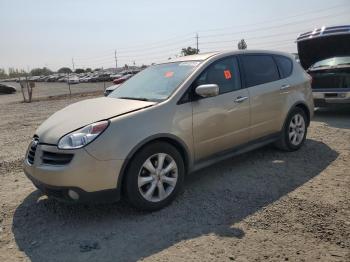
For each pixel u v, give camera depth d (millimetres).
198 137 4719
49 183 3934
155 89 4902
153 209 4273
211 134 4875
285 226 3787
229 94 5109
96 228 3969
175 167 4461
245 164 5824
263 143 5812
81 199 3896
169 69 5277
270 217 4000
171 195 4438
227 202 4449
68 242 3713
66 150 3865
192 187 4992
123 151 3988
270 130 5859
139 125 4148
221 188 4898
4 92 40250
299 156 6129
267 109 5699
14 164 6559
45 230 3992
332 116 9859
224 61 5277
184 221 4016
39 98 27625
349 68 9180
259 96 5535
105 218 4195
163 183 4418
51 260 3408
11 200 4855
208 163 4965
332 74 9398
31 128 10891
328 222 3822
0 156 7211
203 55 5340
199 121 4703
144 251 3465
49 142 4039
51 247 3635
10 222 4219
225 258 3271
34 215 4367
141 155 4117
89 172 3852
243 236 3633
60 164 3902
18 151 7625
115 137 3971
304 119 6551
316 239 3512
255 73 5652
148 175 4258
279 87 5926
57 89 44469
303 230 3689
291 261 3184
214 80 5016
